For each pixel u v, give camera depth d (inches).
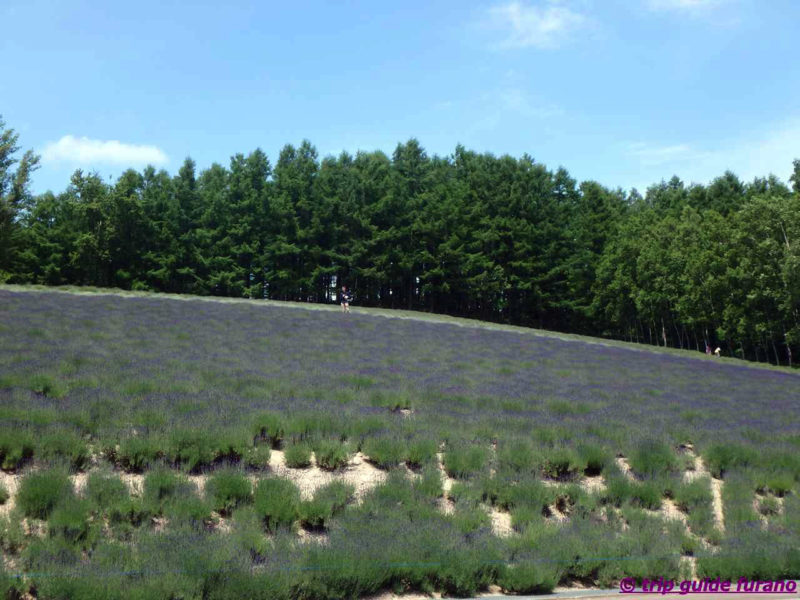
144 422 412.2
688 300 2485.2
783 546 357.7
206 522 317.1
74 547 267.7
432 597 289.9
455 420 535.8
